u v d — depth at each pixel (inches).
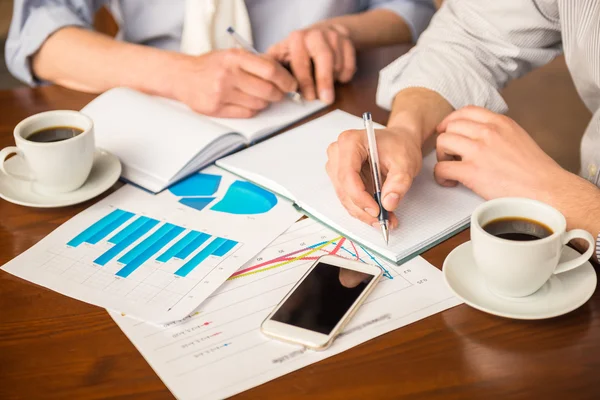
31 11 52.8
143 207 35.5
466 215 33.3
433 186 36.1
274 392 23.7
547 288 27.9
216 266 30.6
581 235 26.5
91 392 24.0
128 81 47.4
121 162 39.0
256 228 33.4
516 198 28.0
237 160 39.1
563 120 57.0
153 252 31.8
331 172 34.5
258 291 29.0
